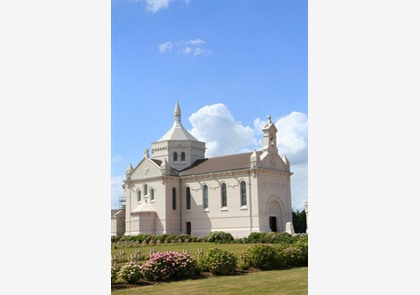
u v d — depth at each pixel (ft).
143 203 283.18
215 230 258.78
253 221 243.81
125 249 180.55
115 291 67.92
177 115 316.81
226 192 258.37
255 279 77.36
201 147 306.14
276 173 258.57
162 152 301.43
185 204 277.23
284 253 98.02
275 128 265.75
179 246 194.59
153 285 73.67
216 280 77.46
